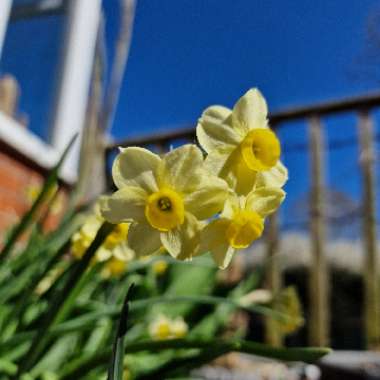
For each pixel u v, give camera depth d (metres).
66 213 0.19
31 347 0.13
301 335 0.73
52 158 0.52
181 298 0.17
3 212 0.45
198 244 0.10
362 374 0.43
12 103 0.52
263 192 0.11
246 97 0.11
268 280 0.61
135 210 0.10
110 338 0.20
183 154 0.10
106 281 0.24
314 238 0.62
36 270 0.18
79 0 0.60
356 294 0.98
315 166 0.65
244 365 0.46
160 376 0.14
